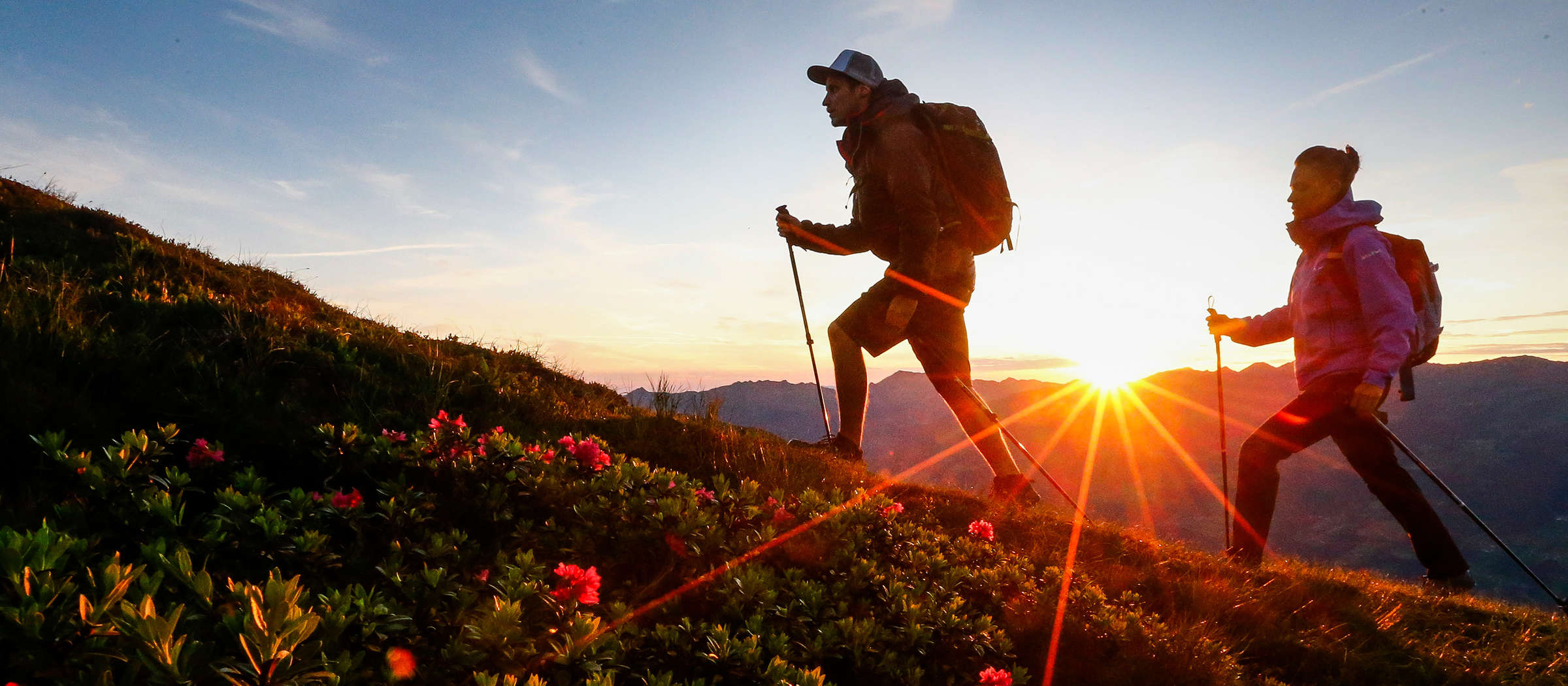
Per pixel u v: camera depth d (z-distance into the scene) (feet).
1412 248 19.03
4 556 4.38
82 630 4.22
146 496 7.29
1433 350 19.36
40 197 27.89
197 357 14.40
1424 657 14.46
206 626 5.38
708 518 10.46
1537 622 17.33
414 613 6.62
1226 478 20.27
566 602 6.93
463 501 10.32
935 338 20.31
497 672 5.90
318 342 18.12
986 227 19.66
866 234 20.71
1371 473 19.45
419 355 20.07
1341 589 17.70
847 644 8.46
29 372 11.43
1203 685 11.16
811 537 11.27
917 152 19.13
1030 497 20.26
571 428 18.67
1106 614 11.86
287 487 10.51
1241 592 16.06
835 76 19.66
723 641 7.15
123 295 17.70
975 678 9.31
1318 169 19.48
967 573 12.10
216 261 27.96
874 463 22.61
